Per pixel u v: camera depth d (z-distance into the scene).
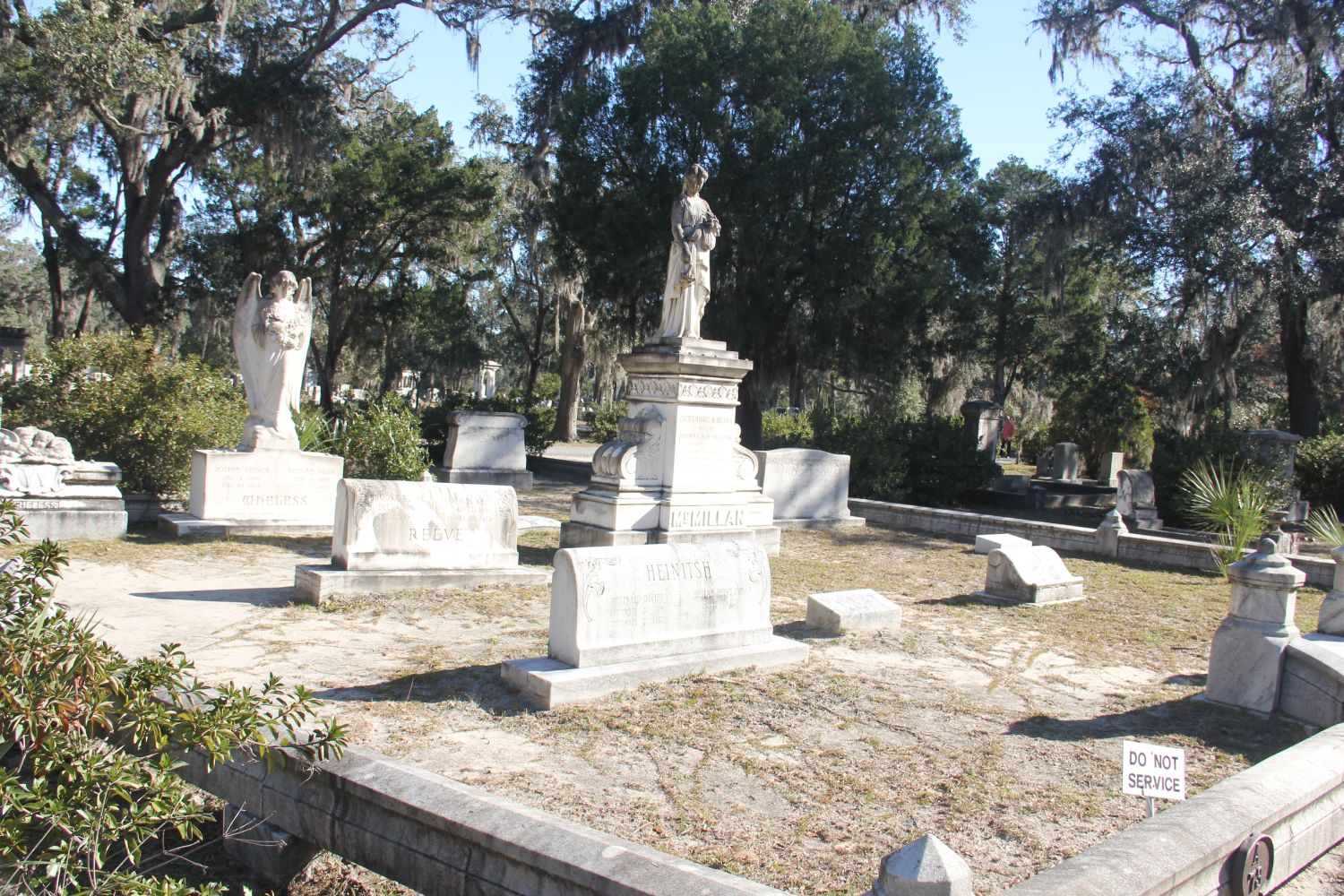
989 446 28.61
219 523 13.03
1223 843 4.03
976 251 31.81
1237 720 7.36
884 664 8.35
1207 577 14.48
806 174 26.80
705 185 26.30
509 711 6.53
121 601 9.09
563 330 42.88
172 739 4.02
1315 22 24.00
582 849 3.52
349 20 29.97
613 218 26.53
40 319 57.62
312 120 28.27
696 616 7.68
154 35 25.72
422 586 10.08
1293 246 23.62
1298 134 24.31
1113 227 25.73
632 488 13.23
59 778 3.57
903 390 38.50
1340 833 5.20
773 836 4.88
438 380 55.78
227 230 34.97
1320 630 9.62
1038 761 6.24
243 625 8.43
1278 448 22.83
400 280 35.72
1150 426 31.16
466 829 3.75
